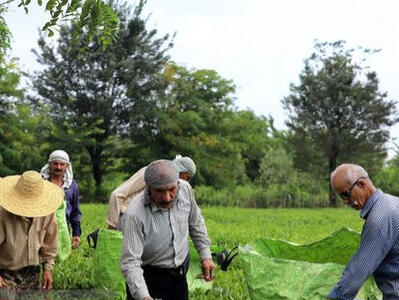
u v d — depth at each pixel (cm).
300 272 576
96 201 4312
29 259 632
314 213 3219
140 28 4353
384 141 4612
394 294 486
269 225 2123
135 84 4331
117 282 716
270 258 588
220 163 4503
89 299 532
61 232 821
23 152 4000
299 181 4703
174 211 544
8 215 621
